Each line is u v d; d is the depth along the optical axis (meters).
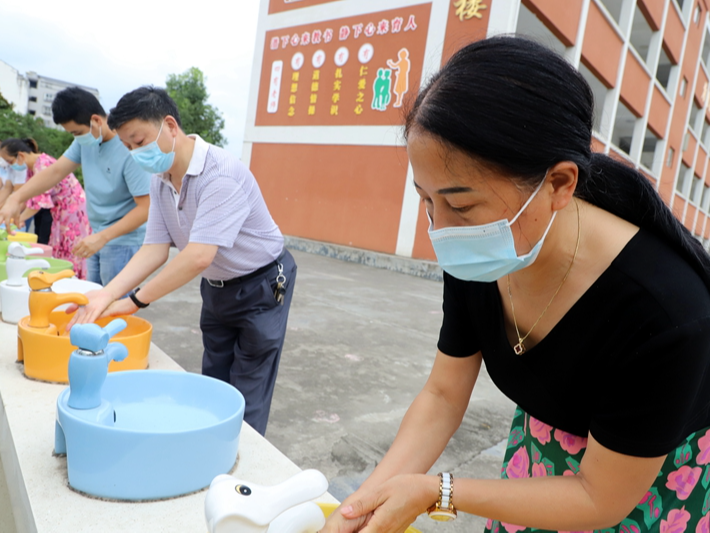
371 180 7.65
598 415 0.59
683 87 12.45
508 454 0.90
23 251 1.44
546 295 0.64
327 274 6.07
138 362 1.15
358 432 2.06
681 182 14.63
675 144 12.56
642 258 0.57
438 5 6.79
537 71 0.48
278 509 0.57
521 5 6.17
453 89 0.48
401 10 7.18
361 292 5.10
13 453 0.84
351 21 7.78
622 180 0.61
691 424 0.62
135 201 2.11
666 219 0.58
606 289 0.57
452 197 0.53
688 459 0.66
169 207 1.38
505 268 0.60
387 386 2.60
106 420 0.81
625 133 11.00
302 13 8.44
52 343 1.04
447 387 0.81
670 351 0.52
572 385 0.64
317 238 8.31
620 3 8.25
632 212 0.60
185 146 1.31
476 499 0.61
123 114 1.21
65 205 2.71
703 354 0.52
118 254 2.18
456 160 0.49
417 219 7.17
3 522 1.08
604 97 8.69
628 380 0.56
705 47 13.92
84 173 2.13
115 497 0.73
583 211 0.61
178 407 0.95
